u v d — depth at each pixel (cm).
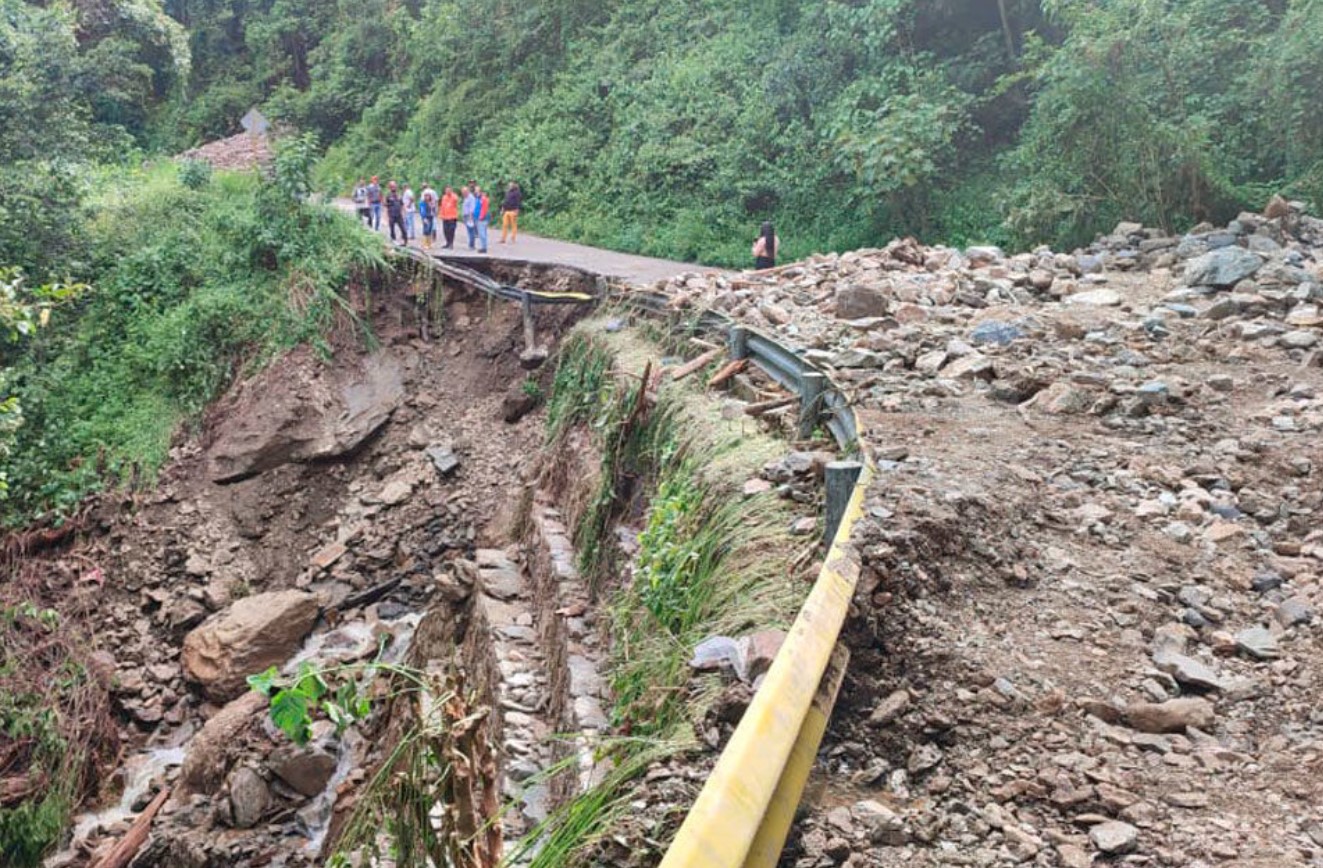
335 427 1778
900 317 1205
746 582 587
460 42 3844
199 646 1433
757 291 1409
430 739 388
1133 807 396
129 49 2884
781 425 843
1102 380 924
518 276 1902
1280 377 940
